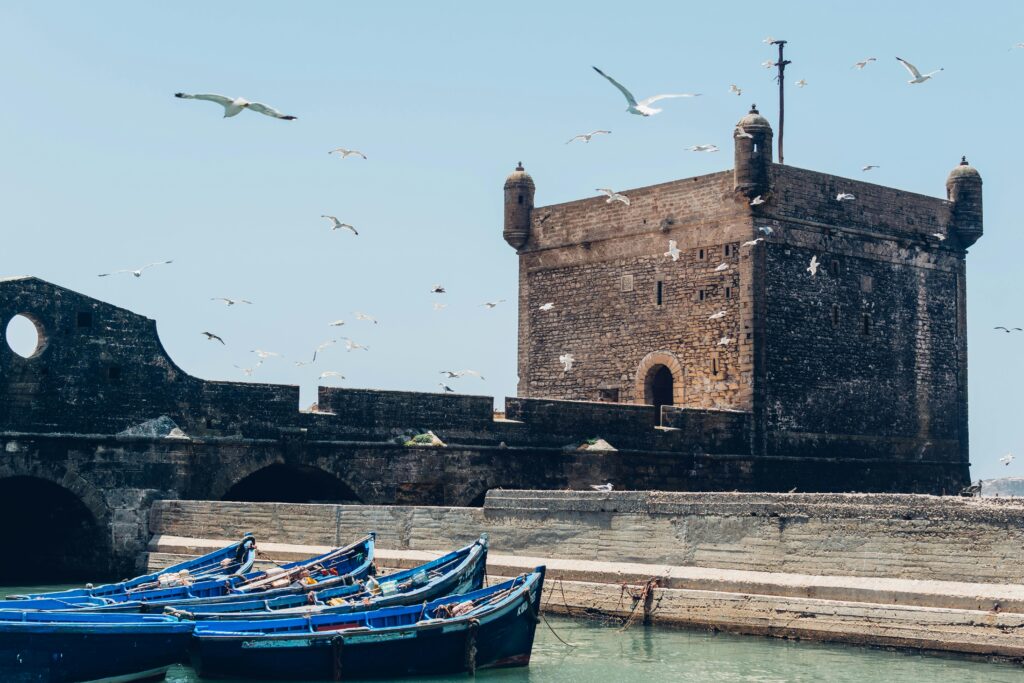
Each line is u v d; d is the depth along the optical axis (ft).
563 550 125.39
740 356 185.78
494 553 130.21
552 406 175.52
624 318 201.67
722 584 112.27
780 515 110.63
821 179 194.70
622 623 117.29
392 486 161.68
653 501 119.34
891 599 102.47
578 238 209.15
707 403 190.08
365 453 160.56
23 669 88.99
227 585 111.45
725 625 111.14
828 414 193.16
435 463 164.86
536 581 101.86
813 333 191.72
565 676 97.35
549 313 212.84
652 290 198.18
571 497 125.49
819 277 193.26
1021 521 97.19
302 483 171.63
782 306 187.93
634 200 201.46
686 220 194.18
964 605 98.43
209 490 152.97
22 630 88.94
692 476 181.06
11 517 159.33
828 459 192.13
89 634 90.53
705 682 94.43
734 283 187.21
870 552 104.99
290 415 158.40
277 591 108.88
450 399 168.25
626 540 120.98
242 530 144.46
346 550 118.42
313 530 140.97
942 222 211.61
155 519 149.79
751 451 184.55
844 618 104.27
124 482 149.18
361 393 162.50
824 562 107.45
